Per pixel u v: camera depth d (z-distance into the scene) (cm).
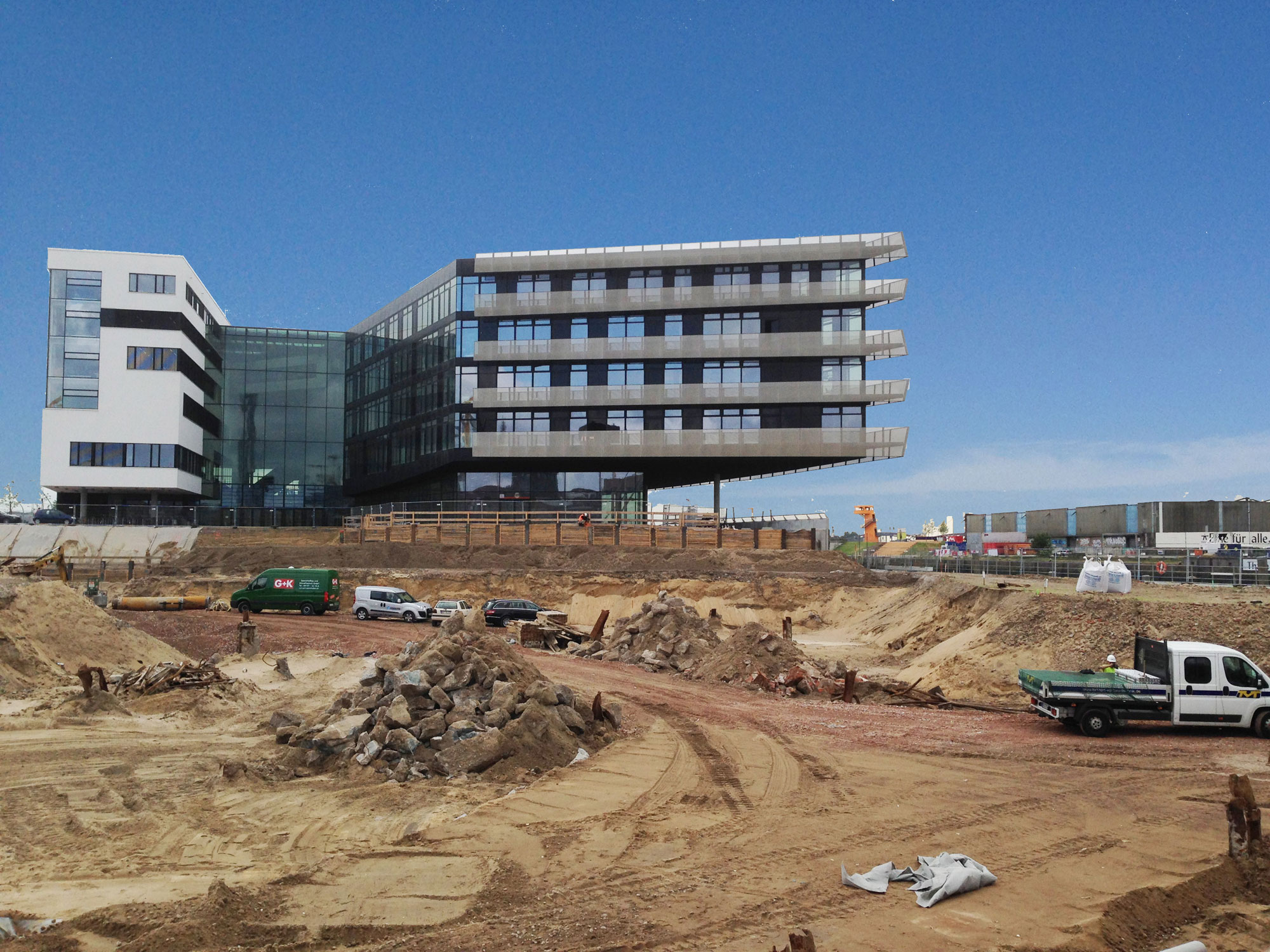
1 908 955
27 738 1791
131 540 6194
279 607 4484
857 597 4766
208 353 7588
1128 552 5291
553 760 1622
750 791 1447
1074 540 8031
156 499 7181
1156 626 2586
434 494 6988
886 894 1006
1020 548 8350
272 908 957
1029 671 2098
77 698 2103
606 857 1126
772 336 6259
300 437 7894
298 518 7756
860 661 3384
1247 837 1082
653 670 2877
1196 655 1895
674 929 907
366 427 7775
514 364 6494
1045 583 3691
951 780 1525
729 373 6344
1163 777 1547
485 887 1019
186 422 6906
